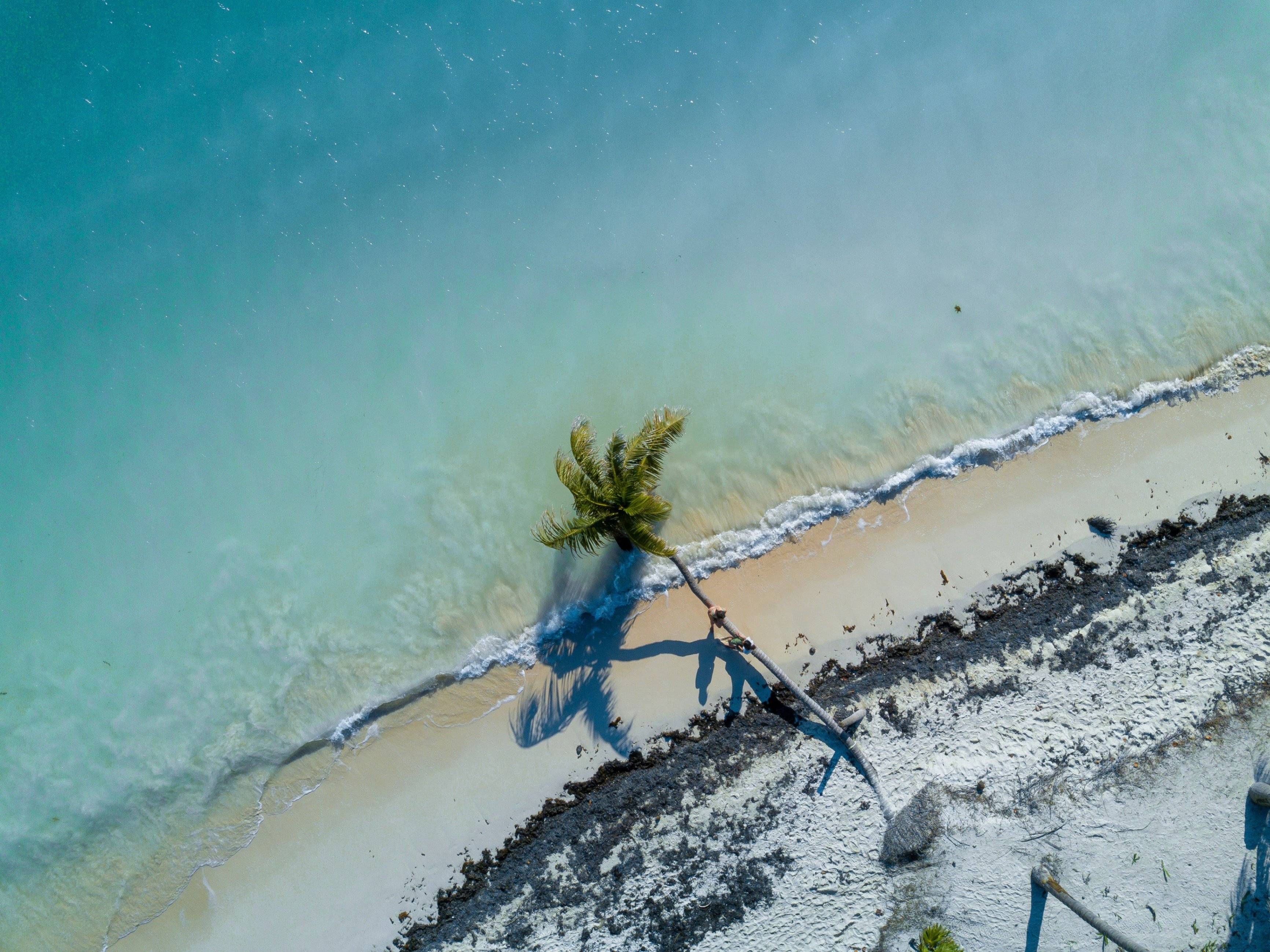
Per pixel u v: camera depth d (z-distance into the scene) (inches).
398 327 568.7
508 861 519.8
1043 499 571.5
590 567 546.3
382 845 524.4
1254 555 557.3
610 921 508.1
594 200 584.4
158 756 526.0
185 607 541.3
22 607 537.3
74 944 515.2
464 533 553.0
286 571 546.6
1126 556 561.0
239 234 568.4
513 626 544.7
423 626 544.1
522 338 572.7
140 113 566.9
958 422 580.4
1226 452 581.0
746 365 577.3
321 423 560.1
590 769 531.8
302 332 565.9
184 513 550.3
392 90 578.6
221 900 519.2
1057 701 532.7
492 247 577.3
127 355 558.9
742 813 518.9
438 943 507.8
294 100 574.9
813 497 565.0
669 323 578.9
